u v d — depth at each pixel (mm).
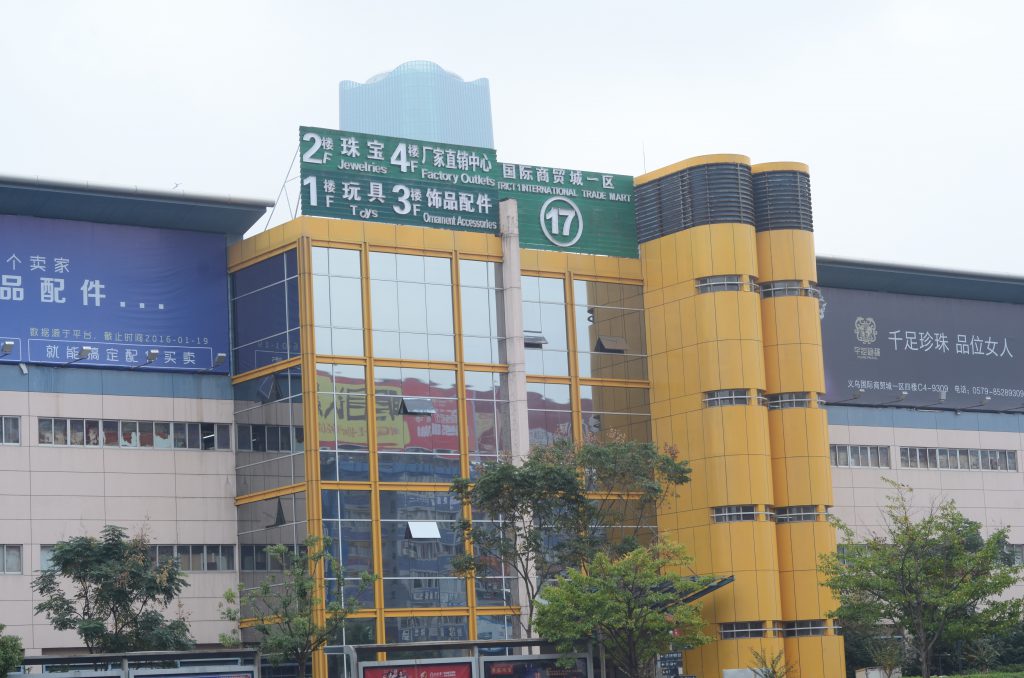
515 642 61656
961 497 103875
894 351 103125
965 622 61750
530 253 85000
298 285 77375
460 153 84000
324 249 78250
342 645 73875
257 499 78625
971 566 61219
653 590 71500
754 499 81625
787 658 81250
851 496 99000
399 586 76188
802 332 84875
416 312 80250
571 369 84625
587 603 63531
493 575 78812
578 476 71812
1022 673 71750
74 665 58000
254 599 77312
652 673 78688
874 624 73188
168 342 79812
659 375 86375
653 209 87812
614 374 85875
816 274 93500
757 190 86312
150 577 67312
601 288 86688
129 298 79188
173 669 55594
